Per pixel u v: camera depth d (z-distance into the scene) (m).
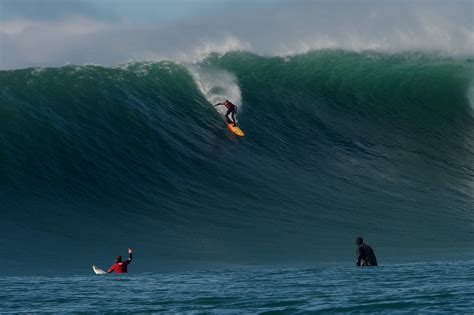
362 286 51.19
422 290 47.78
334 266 69.00
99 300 47.66
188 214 89.00
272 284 54.16
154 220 86.38
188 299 47.16
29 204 85.56
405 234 85.94
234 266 69.69
